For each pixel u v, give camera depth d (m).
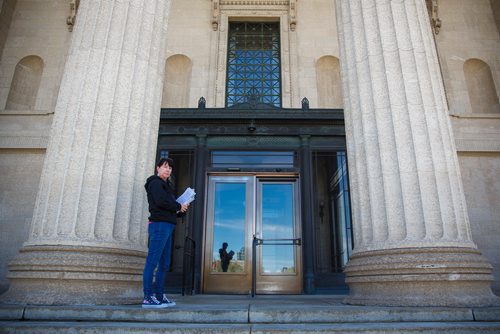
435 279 5.17
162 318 4.41
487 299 5.14
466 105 12.73
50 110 12.35
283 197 11.92
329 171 11.98
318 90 13.55
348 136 6.79
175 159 12.06
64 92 6.37
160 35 7.25
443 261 5.25
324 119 11.91
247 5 14.37
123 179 6.07
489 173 11.80
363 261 5.85
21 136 12.00
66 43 13.50
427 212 5.62
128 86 6.44
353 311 4.49
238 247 11.48
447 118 6.29
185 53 13.68
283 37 13.96
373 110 6.39
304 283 10.91
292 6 14.14
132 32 6.75
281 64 13.63
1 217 11.40
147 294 4.95
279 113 11.91
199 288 10.84
